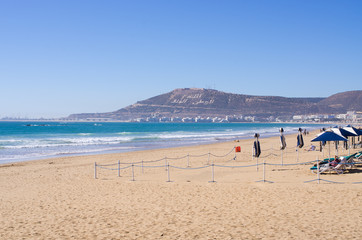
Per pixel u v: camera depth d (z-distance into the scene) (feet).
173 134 258.78
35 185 53.36
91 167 74.84
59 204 39.60
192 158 90.89
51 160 89.81
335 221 29.50
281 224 29.19
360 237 25.40
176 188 47.42
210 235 26.91
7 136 223.30
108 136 225.15
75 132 299.99
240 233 27.12
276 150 108.17
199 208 35.76
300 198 38.55
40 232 28.94
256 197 39.96
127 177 59.72
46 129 376.68
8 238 27.45
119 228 29.55
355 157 63.05
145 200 40.45
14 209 37.50
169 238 26.53
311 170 56.54
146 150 118.42
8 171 69.51
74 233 28.43
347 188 42.88
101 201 40.63
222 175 58.34
